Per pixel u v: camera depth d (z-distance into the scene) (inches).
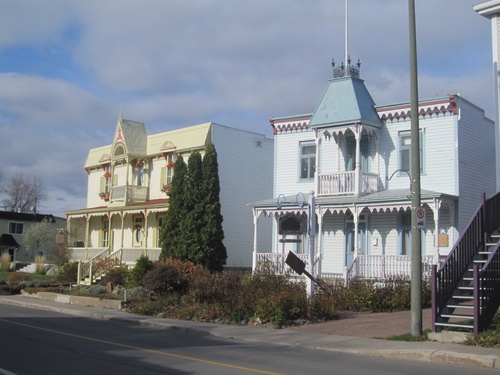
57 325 741.3
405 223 1042.1
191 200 1229.7
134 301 950.4
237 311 767.1
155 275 911.7
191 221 1214.3
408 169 1047.6
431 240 1008.2
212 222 1225.4
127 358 488.4
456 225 981.2
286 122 1201.4
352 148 1113.4
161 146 1546.5
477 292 536.1
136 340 612.7
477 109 1060.5
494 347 509.4
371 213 1080.8
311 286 765.3
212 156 1250.6
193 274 960.9
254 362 475.5
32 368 437.4
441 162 1004.6
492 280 561.9
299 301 744.3
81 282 1355.8
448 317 573.0
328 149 1143.0
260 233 1483.8
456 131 991.6
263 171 1510.8
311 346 574.6
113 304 959.6
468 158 1019.9
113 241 1688.0
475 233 634.8
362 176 1047.0
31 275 1598.2
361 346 552.7
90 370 431.5
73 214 1740.9
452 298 593.9
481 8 740.0
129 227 1628.9
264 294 776.3
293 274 1026.1
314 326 700.0
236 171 1456.7
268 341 614.2
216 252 1221.7
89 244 1776.6
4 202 3567.9
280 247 1190.3
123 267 1307.8
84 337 625.0
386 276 904.3
